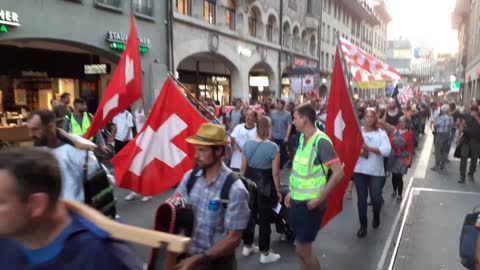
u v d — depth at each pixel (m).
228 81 26.34
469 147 10.11
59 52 14.84
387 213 7.45
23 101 13.70
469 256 3.06
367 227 6.59
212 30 20.44
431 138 22.06
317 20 36.66
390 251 5.57
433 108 18.70
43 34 11.46
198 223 2.67
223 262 2.64
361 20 56.59
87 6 13.02
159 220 2.61
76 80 15.64
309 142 3.89
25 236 1.44
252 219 2.81
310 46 37.22
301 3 33.97
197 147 2.65
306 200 3.84
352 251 5.56
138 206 7.50
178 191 2.82
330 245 5.78
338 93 5.03
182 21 18.00
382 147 6.15
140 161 5.18
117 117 10.27
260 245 5.07
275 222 5.68
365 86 14.70
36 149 1.46
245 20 23.91
